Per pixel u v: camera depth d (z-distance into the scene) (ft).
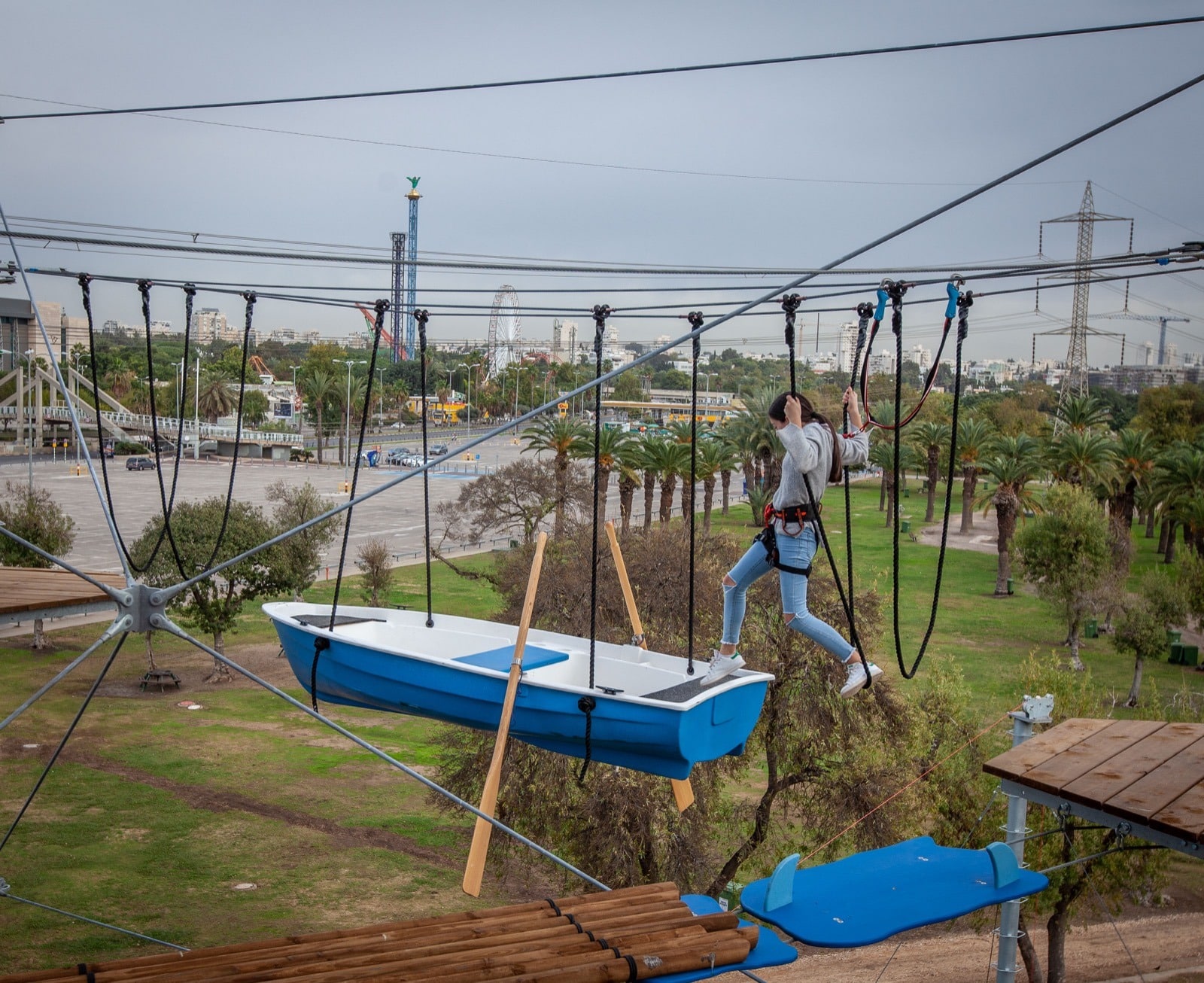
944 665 129.90
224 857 77.97
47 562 143.84
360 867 77.51
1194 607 136.87
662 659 30.99
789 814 87.35
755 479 258.16
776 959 22.53
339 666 32.30
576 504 157.17
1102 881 67.00
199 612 126.00
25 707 25.49
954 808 71.72
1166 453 197.16
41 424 378.94
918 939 79.82
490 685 29.50
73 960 60.64
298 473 343.67
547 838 72.54
